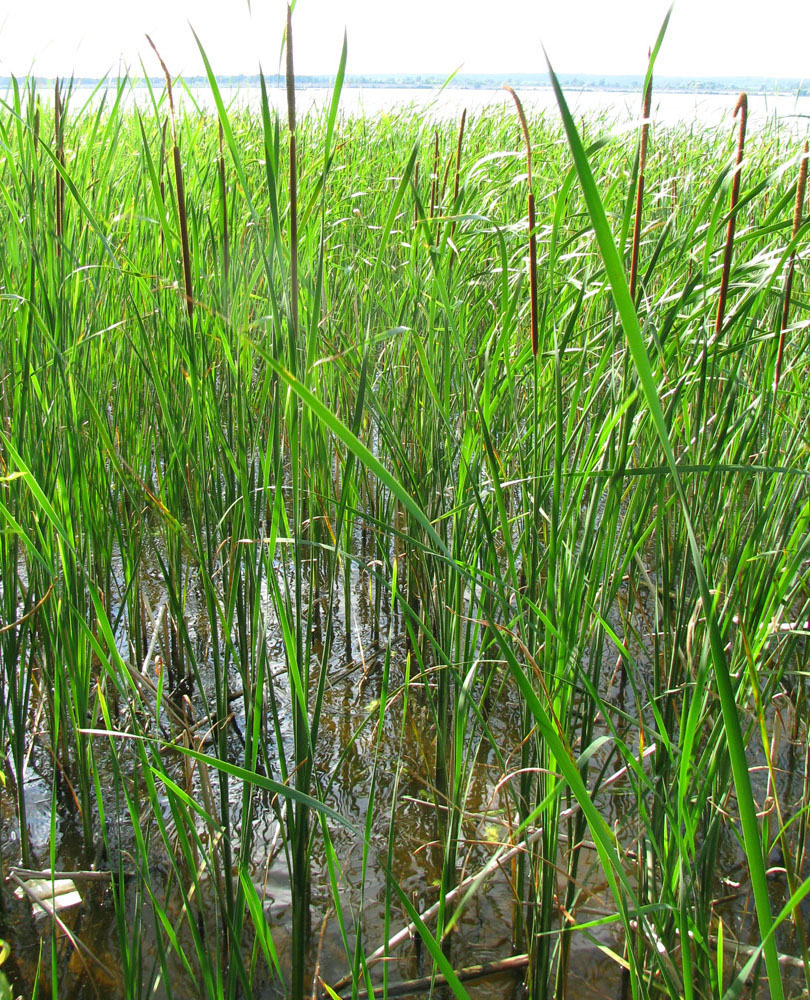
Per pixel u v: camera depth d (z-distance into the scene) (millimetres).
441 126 5887
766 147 3467
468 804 2395
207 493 2656
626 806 2355
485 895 2117
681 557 2490
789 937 1963
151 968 1880
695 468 1398
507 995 1874
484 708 2758
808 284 2912
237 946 1558
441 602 2492
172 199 2420
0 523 2129
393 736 2689
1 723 2340
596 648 1920
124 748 2561
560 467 1493
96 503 2545
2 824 2289
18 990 1823
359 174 4547
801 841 2078
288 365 1540
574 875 1903
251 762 1650
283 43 1345
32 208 2197
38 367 2203
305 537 3211
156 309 2637
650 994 1633
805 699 2508
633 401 1535
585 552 1559
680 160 4680
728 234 1473
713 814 1637
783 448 2131
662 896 1558
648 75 1406
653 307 1759
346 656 3135
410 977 1916
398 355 3135
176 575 2855
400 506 3441
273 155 1510
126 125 3764
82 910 2014
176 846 2195
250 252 2215
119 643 3027
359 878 2156
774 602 1553
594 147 1516
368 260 3490
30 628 2305
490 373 1841
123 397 2963
